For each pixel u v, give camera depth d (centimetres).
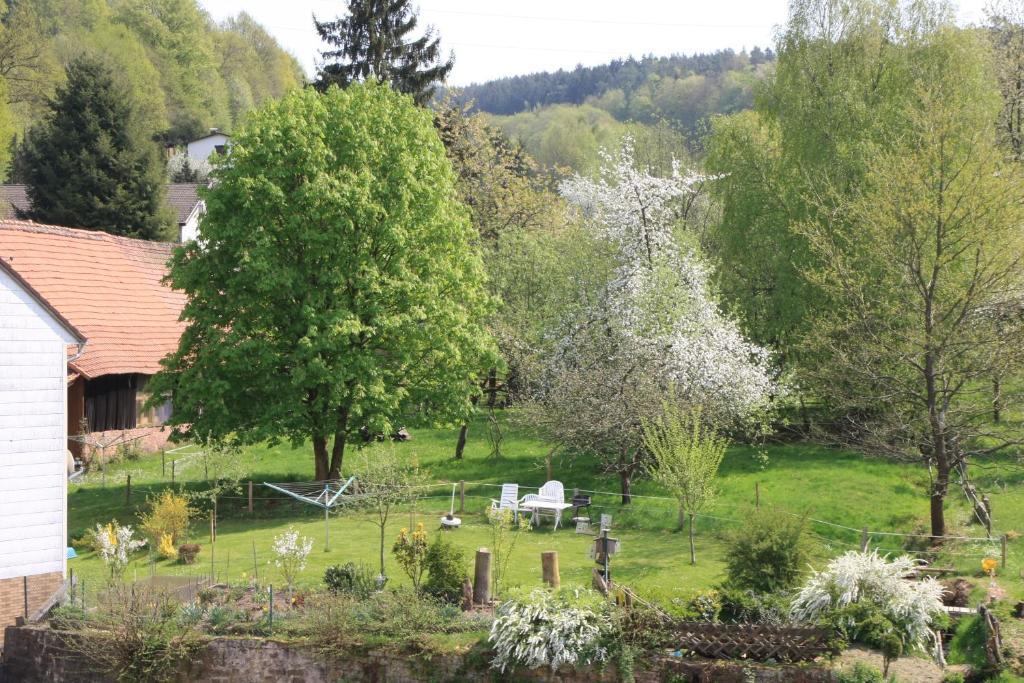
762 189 4084
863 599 1959
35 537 2502
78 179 6059
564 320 4084
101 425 4122
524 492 3431
